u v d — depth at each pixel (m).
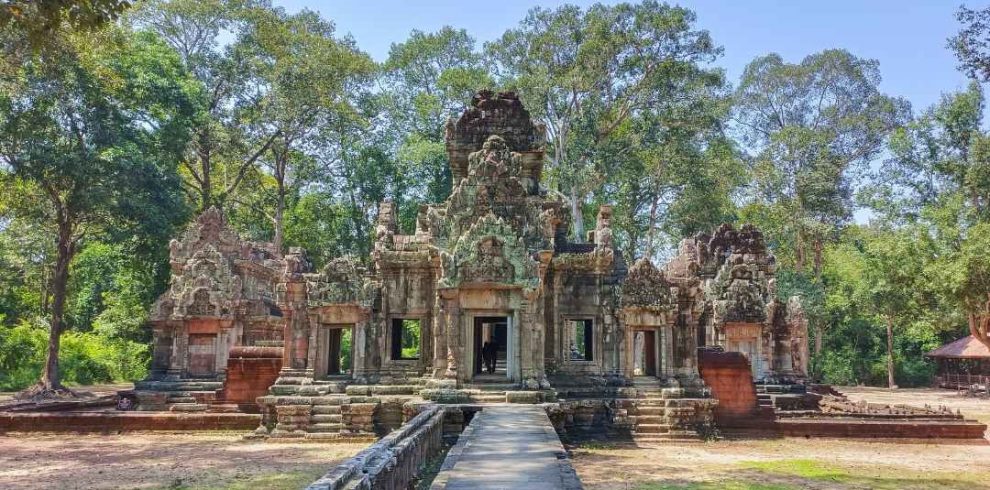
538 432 15.65
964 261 32.31
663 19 48.91
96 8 15.55
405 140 58.34
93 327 53.78
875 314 55.50
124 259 46.28
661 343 25.81
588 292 26.19
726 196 61.09
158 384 30.44
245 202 59.09
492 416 18.61
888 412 27.94
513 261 22.34
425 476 14.75
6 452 21.28
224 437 24.56
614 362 25.72
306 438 23.23
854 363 59.81
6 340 45.47
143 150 40.03
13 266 54.91
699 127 51.72
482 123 28.05
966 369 53.94
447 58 60.75
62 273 38.12
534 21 53.06
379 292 25.72
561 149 53.34
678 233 60.12
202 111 45.12
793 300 42.75
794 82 70.12
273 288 39.09
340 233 58.53
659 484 16.22
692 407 24.41
